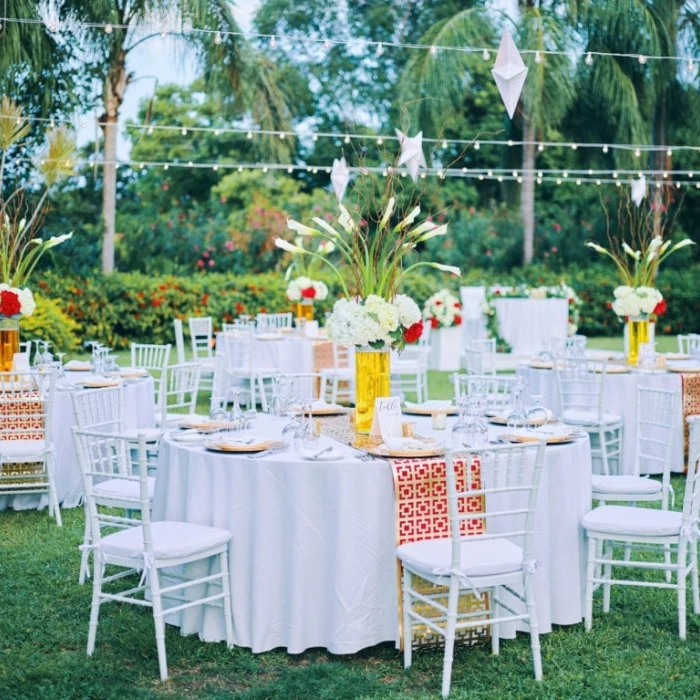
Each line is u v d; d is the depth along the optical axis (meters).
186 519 4.00
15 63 13.66
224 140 20.39
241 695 3.45
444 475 3.85
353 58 20.86
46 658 3.82
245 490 3.85
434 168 19.11
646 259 7.68
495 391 5.43
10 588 4.64
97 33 14.90
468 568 3.47
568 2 16.94
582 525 4.12
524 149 18.28
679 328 18.81
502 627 3.99
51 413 5.84
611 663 3.77
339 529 3.74
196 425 4.48
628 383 6.90
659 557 5.18
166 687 3.56
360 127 20.06
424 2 20.58
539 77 16.48
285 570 3.81
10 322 6.34
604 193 20.36
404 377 12.23
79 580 4.72
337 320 4.39
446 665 3.46
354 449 4.07
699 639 4.04
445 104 17.16
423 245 19.84
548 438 4.11
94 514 3.83
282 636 3.85
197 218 19.02
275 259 18.30
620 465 6.88
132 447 5.62
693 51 18.20
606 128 18.97
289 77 20.23
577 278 18.62
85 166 17.77
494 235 19.80
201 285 15.47
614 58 17.19
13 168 14.64
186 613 4.01
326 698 3.43
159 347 7.30
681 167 20.72
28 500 6.18
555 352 7.74
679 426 6.96
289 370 9.59
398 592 3.78
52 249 16.80
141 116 20.00
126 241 18.02
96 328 14.73
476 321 13.66
